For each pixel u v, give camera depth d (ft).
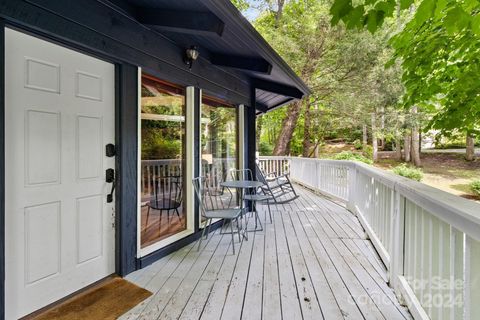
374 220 10.66
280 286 7.39
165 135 10.39
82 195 7.06
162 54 9.36
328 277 7.91
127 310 6.30
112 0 7.44
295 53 30.73
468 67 8.59
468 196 28.86
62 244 6.61
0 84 5.20
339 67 31.09
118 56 7.64
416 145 47.47
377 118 34.53
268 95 19.60
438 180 38.22
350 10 5.03
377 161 51.47
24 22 5.49
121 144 7.89
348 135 49.06
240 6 38.01
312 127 40.01
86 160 7.13
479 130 9.09
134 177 8.33
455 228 4.02
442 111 10.00
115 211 7.93
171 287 7.35
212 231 12.41
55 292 6.47
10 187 5.58
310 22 29.84
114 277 7.86
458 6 5.05
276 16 35.42
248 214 15.61
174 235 10.22
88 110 7.14
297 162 28.73
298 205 18.17
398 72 28.48
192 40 10.19
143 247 8.85
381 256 9.02
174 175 10.83
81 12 6.61
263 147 47.19
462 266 3.98
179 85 10.67
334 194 19.93
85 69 7.04
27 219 5.89
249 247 10.38
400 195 6.84
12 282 5.63
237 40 9.84
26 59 5.80
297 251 9.96
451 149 55.83
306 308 6.38
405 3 5.09
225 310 6.31
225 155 14.43
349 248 10.25
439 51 8.61
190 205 11.06
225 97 13.30
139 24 8.39
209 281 7.68
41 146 6.12
